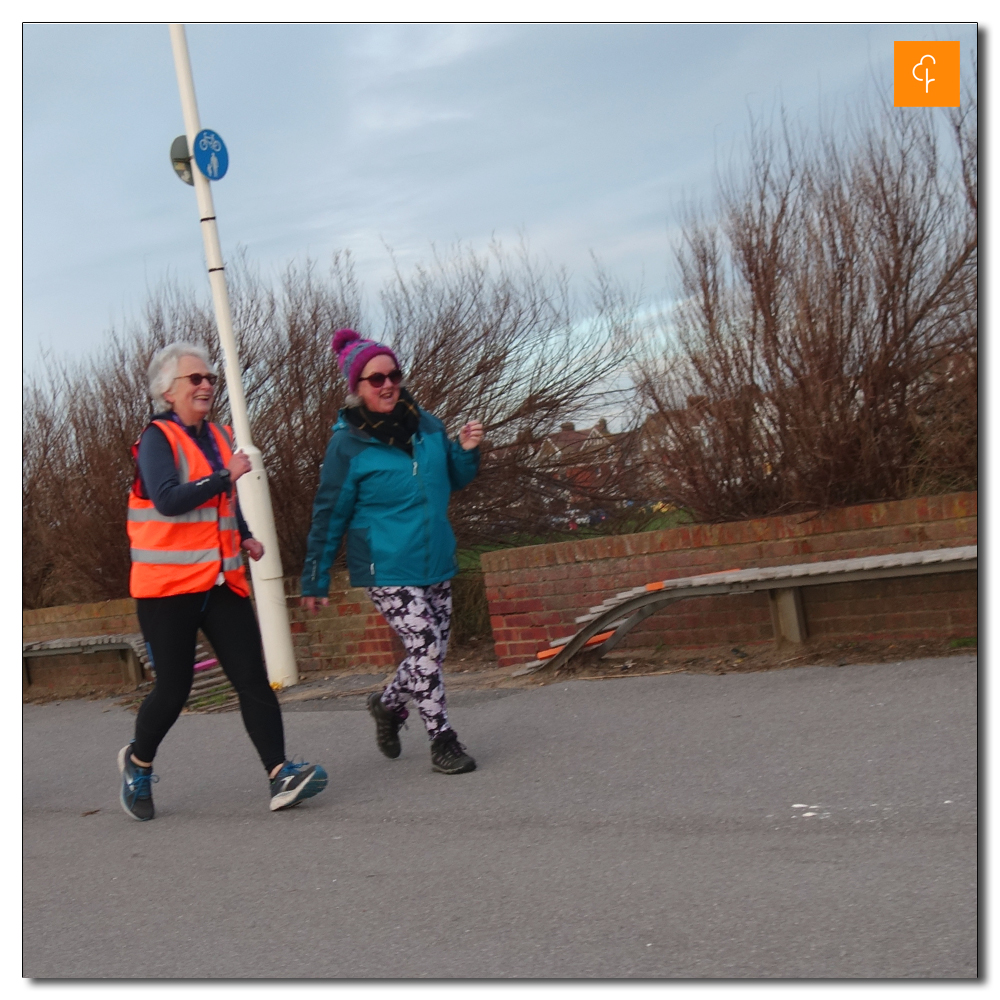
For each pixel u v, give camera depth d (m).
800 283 6.90
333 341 5.65
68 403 10.72
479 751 5.74
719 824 4.17
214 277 8.62
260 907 3.94
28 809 5.98
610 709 6.13
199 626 5.29
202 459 5.11
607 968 3.09
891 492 6.85
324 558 5.49
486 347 9.52
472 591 9.32
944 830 3.77
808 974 2.90
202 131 8.47
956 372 6.73
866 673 5.90
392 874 4.11
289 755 6.32
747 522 7.04
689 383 7.36
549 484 9.48
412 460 5.38
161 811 5.55
